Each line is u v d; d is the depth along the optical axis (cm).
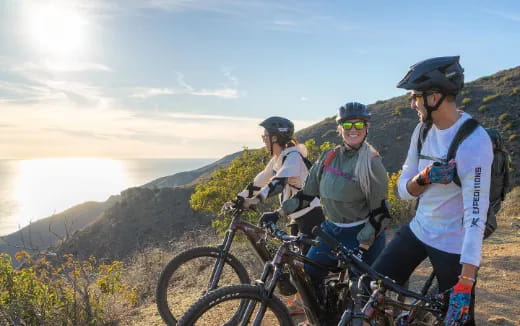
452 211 319
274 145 503
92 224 5725
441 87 307
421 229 337
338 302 383
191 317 322
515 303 554
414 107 327
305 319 488
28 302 580
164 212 5656
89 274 716
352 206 415
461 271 306
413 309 325
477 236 292
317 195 452
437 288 362
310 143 1146
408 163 347
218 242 973
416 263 348
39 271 623
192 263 602
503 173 313
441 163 306
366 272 340
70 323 591
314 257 407
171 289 591
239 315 373
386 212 404
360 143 414
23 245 627
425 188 333
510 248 833
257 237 484
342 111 413
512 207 1305
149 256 942
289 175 482
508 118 5306
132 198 6038
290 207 444
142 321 571
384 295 316
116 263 692
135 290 696
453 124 315
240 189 1053
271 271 383
